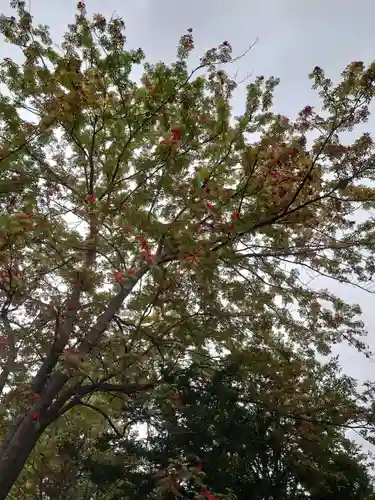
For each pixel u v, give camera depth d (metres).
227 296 8.38
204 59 7.49
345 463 9.01
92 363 6.29
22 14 7.08
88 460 8.48
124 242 6.81
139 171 7.25
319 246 8.22
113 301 7.04
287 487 8.63
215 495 6.20
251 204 7.44
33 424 6.16
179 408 7.48
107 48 7.34
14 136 6.91
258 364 8.20
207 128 7.66
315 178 7.29
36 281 6.35
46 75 6.82
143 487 7.88
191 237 6.27
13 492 9.47
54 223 6.66
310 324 8.88
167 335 7.93
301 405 8.14
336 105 6.96
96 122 7.34
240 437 8.17
